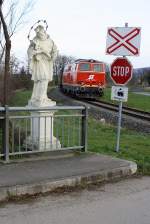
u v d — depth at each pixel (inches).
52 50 346.3
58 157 328.2
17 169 283.0
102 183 280.7
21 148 343.3
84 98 1467.8
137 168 320.2
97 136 507.5
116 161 318.7
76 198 244.7
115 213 219.8
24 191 243.1
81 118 357.7
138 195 254.4
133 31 366.0
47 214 215.5
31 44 342.3
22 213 216.4
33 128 344.2
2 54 566.3
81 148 355.3
